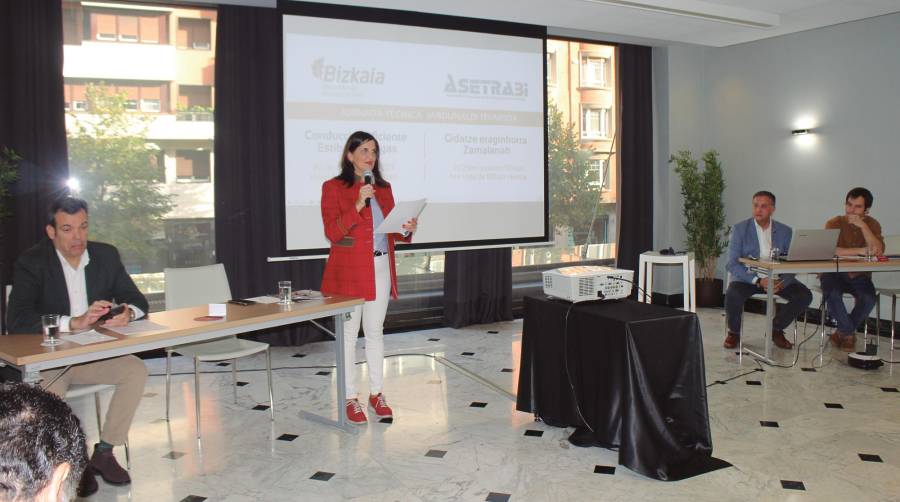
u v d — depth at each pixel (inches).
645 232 276.8
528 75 228.7
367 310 142.5
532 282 265.1
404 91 209.0
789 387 162.6
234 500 106.7
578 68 265.1
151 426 140.6
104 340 98.1
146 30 193.9
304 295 137.0
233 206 198.4
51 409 27.2
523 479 112.9
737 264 199.2
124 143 194.1
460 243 221.3
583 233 272.8
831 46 236.7
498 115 224.5
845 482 110.0
